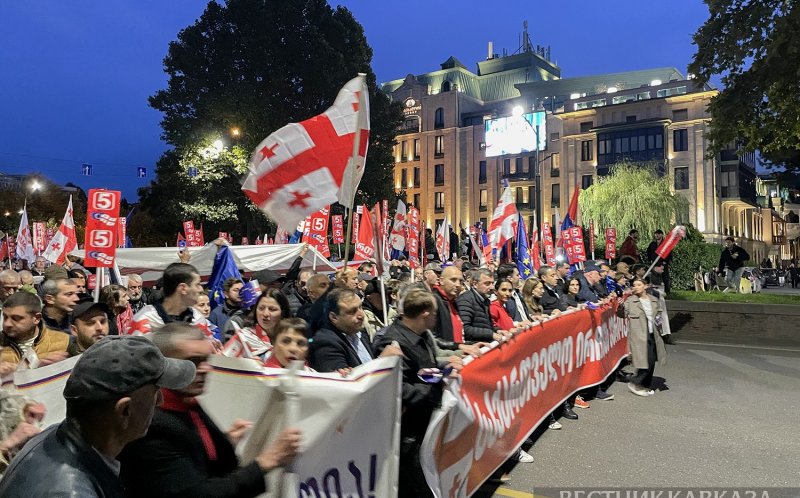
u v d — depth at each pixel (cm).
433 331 538
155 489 194
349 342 396
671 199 3459
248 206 3020
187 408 209
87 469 154
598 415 723
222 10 3241
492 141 5672
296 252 1110
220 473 222
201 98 3078
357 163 483
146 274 1053
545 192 6062
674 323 1480
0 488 154
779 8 1422
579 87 6950
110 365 160
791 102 1457
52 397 294
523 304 769
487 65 8212
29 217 4497
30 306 382
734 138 1595
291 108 3294
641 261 1855
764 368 1034
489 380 457
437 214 6850
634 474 518
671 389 873
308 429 266
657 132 5356
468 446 410
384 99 3494
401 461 343
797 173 1809
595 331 805
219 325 590
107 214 607
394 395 299
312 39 3238
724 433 644
